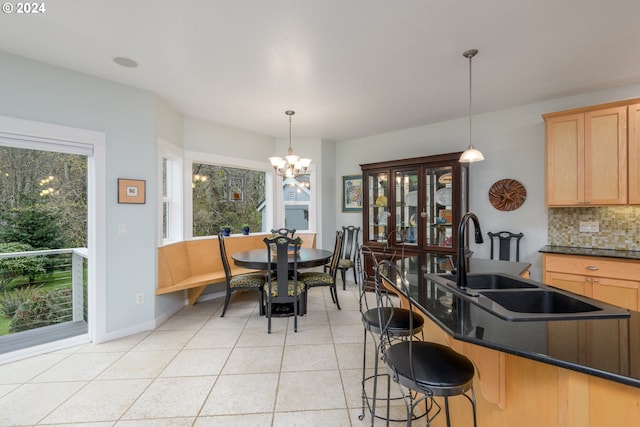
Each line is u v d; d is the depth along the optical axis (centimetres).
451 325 111
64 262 321
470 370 118
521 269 211
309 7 185
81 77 271
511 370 119
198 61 253
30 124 244
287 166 400
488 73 275
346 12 190
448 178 387
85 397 199
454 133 411
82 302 329
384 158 485
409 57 247
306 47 231
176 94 322
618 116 279
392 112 382
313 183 516
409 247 420
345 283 470
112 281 288
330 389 208
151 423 174
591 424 94
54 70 257
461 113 386
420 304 138
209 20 198
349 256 515
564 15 193
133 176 302
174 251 358
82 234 324
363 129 460
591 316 116
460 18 196
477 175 390
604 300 272
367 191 468
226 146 439
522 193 357
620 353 87
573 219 329
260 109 369
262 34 214
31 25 203
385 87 306
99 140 280
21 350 253
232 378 221
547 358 85
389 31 211
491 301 135
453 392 110
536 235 350
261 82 294
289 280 345
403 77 283
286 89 311
